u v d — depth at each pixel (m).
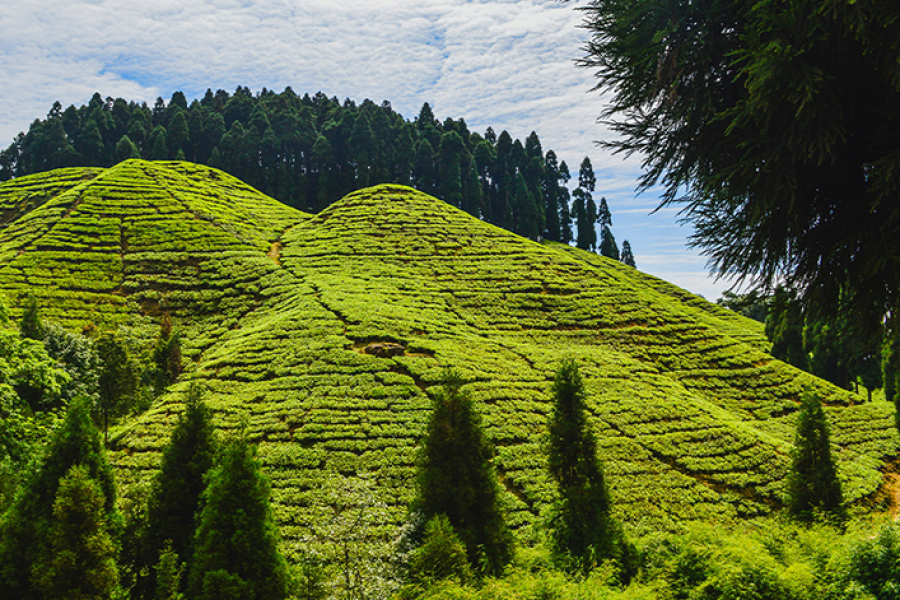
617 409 43.09
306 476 31.39
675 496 33.94
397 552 17.88
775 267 7.48
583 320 63.03
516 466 34.56
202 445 18.38
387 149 135.50
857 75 6.21
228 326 59.16
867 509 34.16
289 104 146.62
